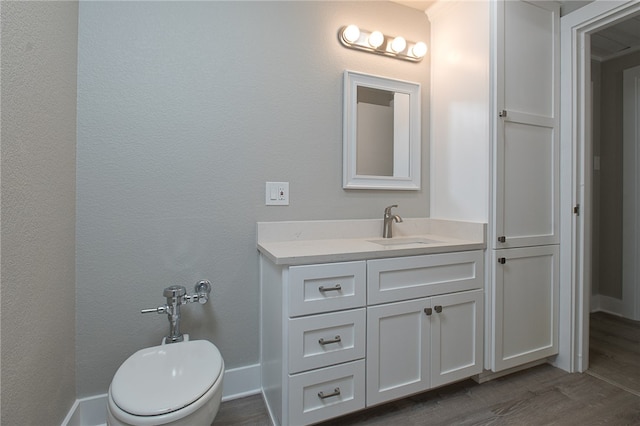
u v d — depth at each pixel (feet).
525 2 5.61
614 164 8.71
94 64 4.33
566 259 5.86
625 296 8.46
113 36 4.42
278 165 5.39
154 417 2.77
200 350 3.81
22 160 2.87
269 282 4.76
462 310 5.08
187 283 4.88
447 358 4.94
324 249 4.54
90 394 4.38
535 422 4.47
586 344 5.89
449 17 6.17
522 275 5.56
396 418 4.58
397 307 4.53
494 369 5.24
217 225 5.03
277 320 4.30
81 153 4.28
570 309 5.79
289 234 5.41
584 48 5.83
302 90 5.55
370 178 6.02
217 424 4.51
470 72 5.69
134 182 4.56
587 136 5.86
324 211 5.73
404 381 4.60
